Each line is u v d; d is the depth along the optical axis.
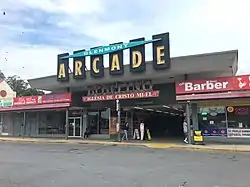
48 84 28.23
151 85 24.31
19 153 16.95
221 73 23.75
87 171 10.93
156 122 37.53
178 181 9.09
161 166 11.99
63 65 27.03
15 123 35.91
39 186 8.51
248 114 21.61
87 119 30.59
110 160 13.84
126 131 26.45
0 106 33.91
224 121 22.27
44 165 12.45
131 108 29.52
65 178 9.65
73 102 30.44
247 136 21.42
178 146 19.61
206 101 21.70
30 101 31.17
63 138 29.88
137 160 13.74
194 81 21.14
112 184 8.73
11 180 9.41
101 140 26.38
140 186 8.46
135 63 23.20
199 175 10.02
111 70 24.17
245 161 13.20
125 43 23.70
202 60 20.98
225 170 10.95
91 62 25.38
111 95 25.59
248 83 19.39
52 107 29.23
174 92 25.84
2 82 42.03
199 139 20.84
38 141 26.23
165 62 22.02
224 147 18.66
